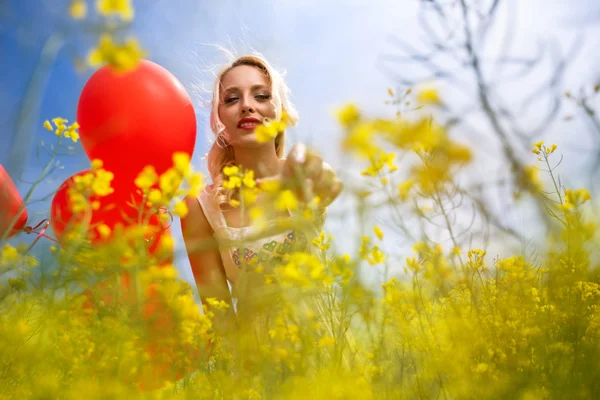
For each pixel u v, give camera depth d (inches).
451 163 38.2
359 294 52.2
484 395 49.3
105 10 32.4
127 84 91.4
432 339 54.7
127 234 55.9
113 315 56.7
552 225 46.6
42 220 78.2
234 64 103.8
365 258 50.3
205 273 96.0
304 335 53.7
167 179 56.7
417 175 43.1
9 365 53.5
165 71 98.0
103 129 88.5
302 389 48.8
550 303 61.8
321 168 60.9
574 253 54.7
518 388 49.7
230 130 102.0
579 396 47.1
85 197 58.3
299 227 52.1
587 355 52.1
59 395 49.0
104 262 55.6
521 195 39.2
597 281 60.6
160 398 55.2
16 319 54.8
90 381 50.3
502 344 56.1
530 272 61.1
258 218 52.7
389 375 54.2
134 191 87.9
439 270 51.6
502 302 59.9
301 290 53.6
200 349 60.4
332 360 51.9
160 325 64.0
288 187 54.1
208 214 96.3
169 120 92.6
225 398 53.9
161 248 59.1
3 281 55.3
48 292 55.1
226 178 101.7
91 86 92.1
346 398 47.3
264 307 61.9
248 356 58.0
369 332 54.6
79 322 58.9
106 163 89.7
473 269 59.2
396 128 37.4
